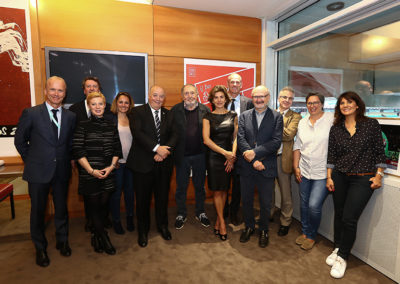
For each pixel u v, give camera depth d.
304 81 3.26
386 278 1.94
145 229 2.47
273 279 1.92
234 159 2.40
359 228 2.20
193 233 2.68
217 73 3.55
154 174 2.41
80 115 2.45
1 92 2.82
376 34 2.29
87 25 3.01
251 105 2.92
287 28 3.55
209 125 2.45
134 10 3.16
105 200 2.24
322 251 2.33
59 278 1.93
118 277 1.94
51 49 2.89
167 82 3.36
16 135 1.97
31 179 2.00
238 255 2.26
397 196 1.87
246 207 2.47
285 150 2.58
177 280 1.91
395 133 2.01
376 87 2.30
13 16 2.79
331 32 2.79
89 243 2.47
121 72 3.15
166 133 2.46
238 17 3.57
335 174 2.14
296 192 3.06
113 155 2.24
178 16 3.33
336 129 2.13
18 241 2.49
